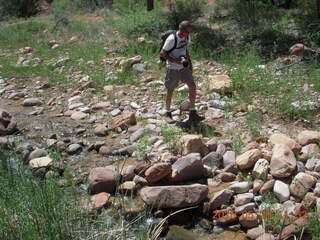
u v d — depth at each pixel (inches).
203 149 217.3
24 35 570.6
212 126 252.8
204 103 287.3
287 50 384.2
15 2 778.2
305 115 253.9
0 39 572.4
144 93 324.8
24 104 324.5
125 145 238.4
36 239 131.6
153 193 176.7
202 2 621.9
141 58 400.8
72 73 395.9
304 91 289.1
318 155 206.1
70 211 147.8
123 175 197.9
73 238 139.2
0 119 267.6
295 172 192.9
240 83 308.2
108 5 719.1
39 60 450.9
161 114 275.0
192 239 162.1
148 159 214.7
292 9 523.8
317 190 175.6
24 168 186.5
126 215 171.9
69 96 336.8
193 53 399.9
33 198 146.0
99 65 409.4
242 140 231.0
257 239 153.3
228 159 208.4
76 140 248.5
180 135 236.4
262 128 243.8
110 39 499.2
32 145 243.9
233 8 542.6
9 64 439.8
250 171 201.8
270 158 203.6
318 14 445.1
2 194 154.7
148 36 483.2
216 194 178.7
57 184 165.3
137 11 620.1
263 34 425.1
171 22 515.8
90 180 189.5
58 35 555.8
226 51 394.3
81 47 475.5
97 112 295.3
